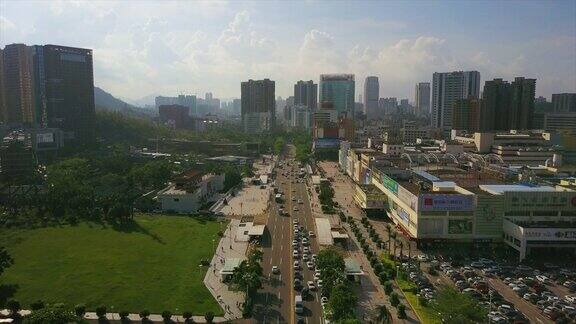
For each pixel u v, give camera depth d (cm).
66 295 16800
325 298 16312
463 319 14325
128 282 18088
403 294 17062
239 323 14862
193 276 18825
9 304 15325
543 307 15988
